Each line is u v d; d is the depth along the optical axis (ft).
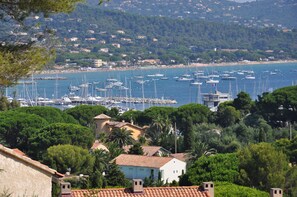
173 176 590.55
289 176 366.43
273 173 363.76
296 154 515.09
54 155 553.23
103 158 575.38
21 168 146.92
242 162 379.76
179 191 212.84
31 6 130.52
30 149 649.61
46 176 150.51
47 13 134.62
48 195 150.30
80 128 655.35
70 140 643.45
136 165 593.01
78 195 202.80
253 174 372.79
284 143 540.93
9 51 129.80
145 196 209.77
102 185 479.41
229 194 280.51
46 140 640.58
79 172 549.13
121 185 494.18
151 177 547.90
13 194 145.59
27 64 130.31
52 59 134.72
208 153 627.87
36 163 148.77
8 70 127.13
